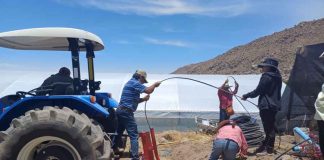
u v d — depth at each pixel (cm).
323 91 411
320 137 413
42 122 448
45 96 491
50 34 489
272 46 4622
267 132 610
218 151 480
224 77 1332
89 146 448
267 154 604
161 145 763
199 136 863
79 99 493
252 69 4000
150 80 1280
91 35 506
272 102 599
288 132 848
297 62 824
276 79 601
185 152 680
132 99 545
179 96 1167
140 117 1087
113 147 554
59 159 461
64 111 462
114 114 564
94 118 523
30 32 486
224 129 488
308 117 824
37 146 470
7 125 501
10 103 521
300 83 816
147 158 512
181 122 1092
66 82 520
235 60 4625
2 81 1218
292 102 848
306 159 573
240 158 543
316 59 793
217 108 1114
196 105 1125
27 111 488
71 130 447
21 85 1183
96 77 1290
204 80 1299
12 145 448
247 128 666
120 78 1284
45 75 1278
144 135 516
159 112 1092
